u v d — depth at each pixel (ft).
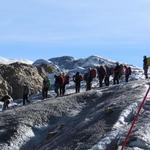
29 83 217.77
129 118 86.02
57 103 127.95
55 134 104.27
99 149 71.36
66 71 288.10
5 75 216.33
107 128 81.87
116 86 133.28
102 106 106.93
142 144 69.15
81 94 131.85
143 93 104.22
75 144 80.12
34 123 117.19
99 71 149.18
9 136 110.32
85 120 96.02
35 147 106.22
